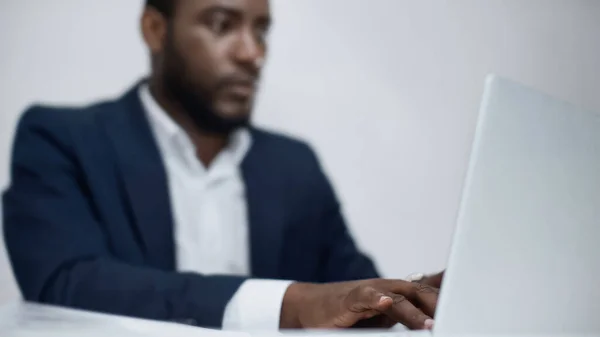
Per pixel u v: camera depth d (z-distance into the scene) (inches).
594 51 64.7
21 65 53.6
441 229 58.4
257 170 53.7
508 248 21.5
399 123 58.4
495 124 21.5
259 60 54.6
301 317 30.0
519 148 22.0
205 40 53.2
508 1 62.3
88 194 48.3
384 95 58.2
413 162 58.3
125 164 50.1
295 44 56.2
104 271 40.1
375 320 28.9
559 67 63.9
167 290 35.3
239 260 52.3
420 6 59.7
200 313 33.3
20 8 53.4
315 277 54.2
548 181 22.5
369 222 56.7
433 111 59.3
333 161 56.3
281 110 55.5
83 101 52.7
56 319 28.3
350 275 54.6
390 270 56.7
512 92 21.9
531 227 22.0
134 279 37.6
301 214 54.4
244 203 52.9
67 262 43.1
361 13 58.0
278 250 53.1
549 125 22.8
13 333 23.3
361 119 57.5
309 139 56.1
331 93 56.9
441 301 20.5
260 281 32.9
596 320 23.1
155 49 53.5
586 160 23.5
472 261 20.8
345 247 55.4
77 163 48.5
